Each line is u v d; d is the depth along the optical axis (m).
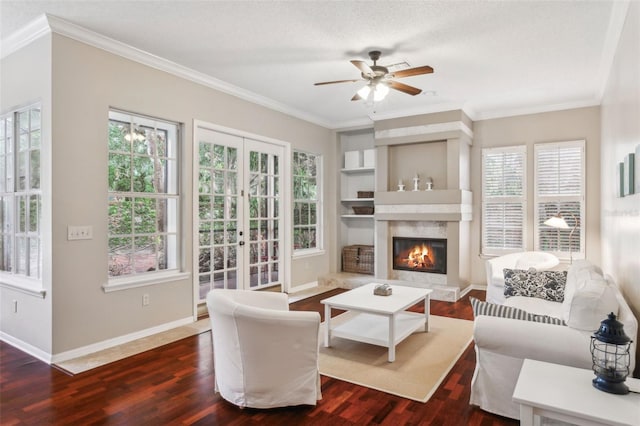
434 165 6.00
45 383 2.91
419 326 3.89
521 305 3.58
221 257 4.92
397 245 6.31
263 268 5.58
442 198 5.74
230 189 5.04
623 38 3.02
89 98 3.51
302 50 3.81
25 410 2.54
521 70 4.31
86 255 3.49
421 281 6.07
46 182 3.29
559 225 4.84
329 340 3.70
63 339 3.33
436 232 5.93
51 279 3.26
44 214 3.32
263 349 2.48
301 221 6.40
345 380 3.00
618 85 3.36
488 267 4.80
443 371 3.16
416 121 5.96
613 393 1.67
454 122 5.67
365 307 3.46
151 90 4.02
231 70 4.37
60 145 3.31
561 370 1.91
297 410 2.56
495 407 2.48
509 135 6.02
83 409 2.55
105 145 3.63
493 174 6.14
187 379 2.99
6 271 4.00
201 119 4.56
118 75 3.73
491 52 3.83
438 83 4.75
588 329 2.19
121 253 3.88
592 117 5.45
